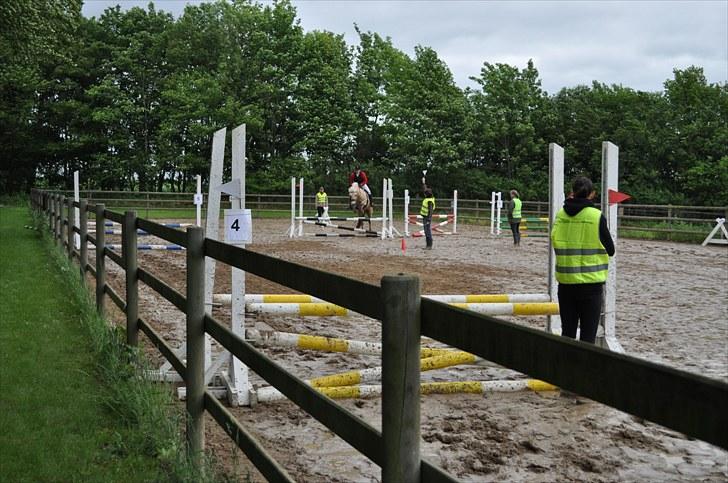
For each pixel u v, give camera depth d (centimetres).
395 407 214
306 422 534
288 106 5400
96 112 5084
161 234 531
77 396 529
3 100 5156
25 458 413
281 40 5384
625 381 139
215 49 5528
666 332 879
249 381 640
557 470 441
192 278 424
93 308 800
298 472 435
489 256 1936
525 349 169
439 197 5391
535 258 1880
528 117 5578
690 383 124
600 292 616
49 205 1875
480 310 675
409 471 215
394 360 215
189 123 5181
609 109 6153
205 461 381
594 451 476
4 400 515
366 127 5719
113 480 384
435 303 208
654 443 493
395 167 5703
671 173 5359
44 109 5428
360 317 969
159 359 671
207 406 421
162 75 5459
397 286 213
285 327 881
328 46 5622
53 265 1311
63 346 678
